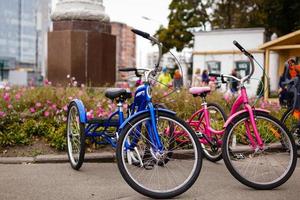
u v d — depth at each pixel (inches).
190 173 180.9
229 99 331.0
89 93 354.3
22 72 2544.3
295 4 1152.8
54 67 441.1
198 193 187.0
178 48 1622.8
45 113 295.1
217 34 1101.7
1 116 279.9
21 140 265.6
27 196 179.5
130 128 181.0
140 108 203.5
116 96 214.2
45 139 271.7
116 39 462.3
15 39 3380.9
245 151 204.2
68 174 218.7
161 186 182.1
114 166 239.0
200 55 1120.2
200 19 1582.2
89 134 224.7
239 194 186.2
